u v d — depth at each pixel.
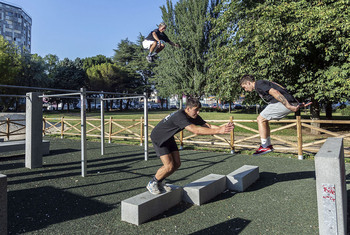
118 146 10.30
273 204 3.84
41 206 3.81
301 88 12.30
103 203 3.95
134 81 52.38
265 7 11.66
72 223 3.22
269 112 3.74
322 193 2.39
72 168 6.41
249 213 3.52
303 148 7.60
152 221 3.29
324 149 2.65
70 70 47.28
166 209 3.66
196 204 3.88
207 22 27.75
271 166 6.48
